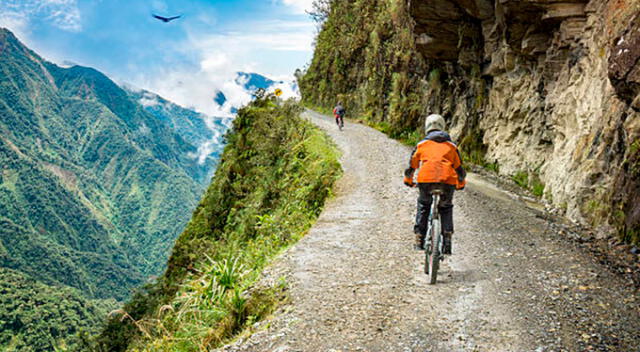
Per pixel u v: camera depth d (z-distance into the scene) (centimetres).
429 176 507
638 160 756
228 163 2906
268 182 2030
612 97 923
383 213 937
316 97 5550
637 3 834
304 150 1994
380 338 390
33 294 16200
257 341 401
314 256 643
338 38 4778
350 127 2973
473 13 1756
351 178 1391
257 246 949
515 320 418
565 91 1250
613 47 829
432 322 419
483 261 607
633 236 750
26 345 12988
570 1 1206
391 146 2095
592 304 457
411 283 524
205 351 425
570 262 604
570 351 360
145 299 2562
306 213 1167
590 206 925
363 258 628
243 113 3138
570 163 1107
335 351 371
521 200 1237
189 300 541
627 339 381
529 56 1531
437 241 499
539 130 1476
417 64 2656
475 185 1405
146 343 564
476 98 2003
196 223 2839
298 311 452
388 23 3356
